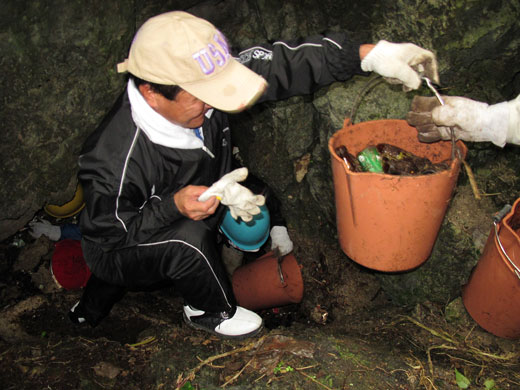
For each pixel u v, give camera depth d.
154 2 2.59
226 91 1.64
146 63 1.62
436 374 2.17
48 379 2.29
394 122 2.18
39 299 2.92
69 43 2.21
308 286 3.25
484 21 2.26
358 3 2.52
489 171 2.61
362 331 2.62
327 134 2.79
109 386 2.28
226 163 2.42
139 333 2.75
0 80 2.11
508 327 2.26
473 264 2.49
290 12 2.70
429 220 1.92
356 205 1.90
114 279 2.28
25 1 2.01
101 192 1.89
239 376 2.21
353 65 1.98
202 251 2.13
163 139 1.92
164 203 1.97
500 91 2.52
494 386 2.11
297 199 3.21
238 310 2.48
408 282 2.77
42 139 2.38
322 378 2.14
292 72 2.05
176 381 2.25
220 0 2.79
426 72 1.92
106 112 2.54
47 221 3.22
